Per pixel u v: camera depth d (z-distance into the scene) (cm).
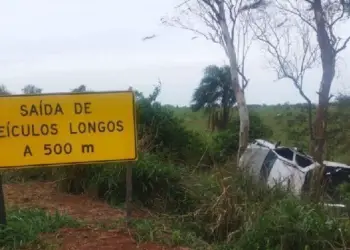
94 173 922
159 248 629
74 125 649
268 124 2695
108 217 756
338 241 630
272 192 806
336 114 2155
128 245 625
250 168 926
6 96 636
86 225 693
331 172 1150
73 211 788
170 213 854
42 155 641
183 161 1266
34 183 1020
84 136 651
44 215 712
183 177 938
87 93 651
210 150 1370
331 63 1359
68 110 648
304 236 619
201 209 798
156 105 1368
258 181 855
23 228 637
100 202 871
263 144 1348
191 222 782
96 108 653
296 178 1023
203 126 2267
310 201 753
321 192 859
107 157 656
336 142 2005
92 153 652
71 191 943
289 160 1151
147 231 670
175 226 750
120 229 680
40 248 604
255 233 649
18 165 635
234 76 1570
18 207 777
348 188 1016
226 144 1609
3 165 631
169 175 902
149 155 982
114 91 658
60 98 646
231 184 811
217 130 2100
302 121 2411
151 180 886
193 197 880
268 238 629
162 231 693
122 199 879
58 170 983
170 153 1216
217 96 2364
